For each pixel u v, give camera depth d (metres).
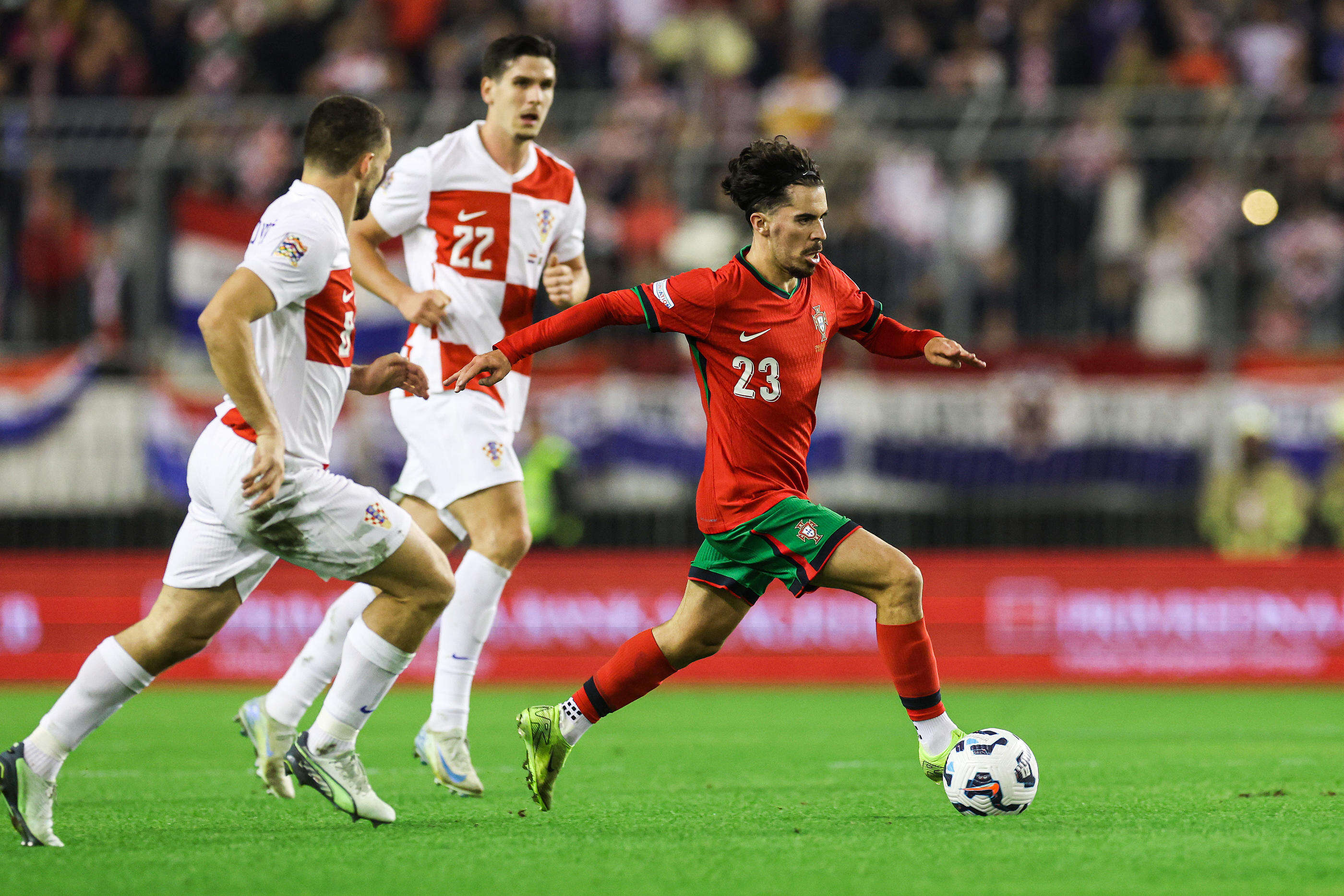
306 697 19.30
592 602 40.53
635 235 42.81
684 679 41.03
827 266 18.83
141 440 40.22
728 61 52.66
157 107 42.34
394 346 38.00
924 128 42.66
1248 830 17.02
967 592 40.06
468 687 20.75
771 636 41.09
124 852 15.73
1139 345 39.69
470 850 15.80
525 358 17.75
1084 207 42.00
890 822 17.77
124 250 41.94
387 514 16.52
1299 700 36.72
